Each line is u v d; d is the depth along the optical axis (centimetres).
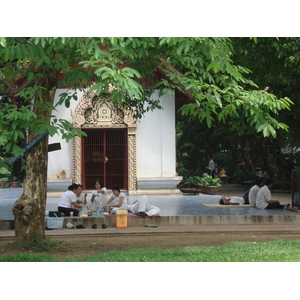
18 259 1145
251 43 2162
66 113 2734
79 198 1895
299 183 1998
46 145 1352
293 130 2725
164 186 2792
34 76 1284
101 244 1428
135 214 1806
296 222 1820
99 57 1014
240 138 3769
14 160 1236
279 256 1154
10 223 1700
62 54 1147
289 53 2112
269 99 1245
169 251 1236
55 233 1585
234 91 1265
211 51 1102
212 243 1441
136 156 2783
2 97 1714
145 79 1800
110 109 2783
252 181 3550
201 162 4209
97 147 2812
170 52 1320
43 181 1348
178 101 2998
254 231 1641
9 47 991
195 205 2236
